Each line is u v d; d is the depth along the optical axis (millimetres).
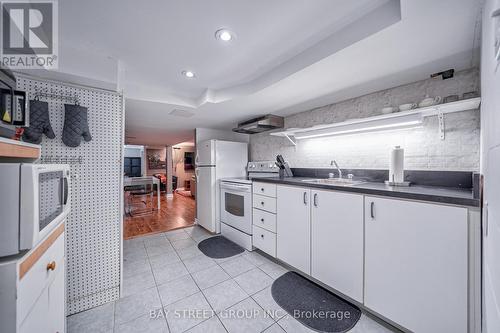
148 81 1980
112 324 1317
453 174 1478
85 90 1434
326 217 1607
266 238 2221
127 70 1753
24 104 861
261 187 2295
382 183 1816
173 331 1264
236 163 3412
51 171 816
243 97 2072
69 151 1370
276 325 1308
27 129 1170
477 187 936
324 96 2053
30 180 630
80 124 1351
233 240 2797
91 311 1431
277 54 1512
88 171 1439
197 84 2068
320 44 1343
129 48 1431
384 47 1188
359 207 1395
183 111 2607
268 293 1643
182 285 1761
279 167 2748
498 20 450
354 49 1211
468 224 960
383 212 1266
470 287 958
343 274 1488
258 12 1094
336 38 1245
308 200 1754
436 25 990
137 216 4305
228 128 3854
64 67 1368
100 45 1391
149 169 8930
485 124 816
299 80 1661
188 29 1234
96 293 1481
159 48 1434
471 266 954
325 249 1614
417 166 1684
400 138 1802
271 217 2156
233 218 2805
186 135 4984
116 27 1210
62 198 966
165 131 4297
